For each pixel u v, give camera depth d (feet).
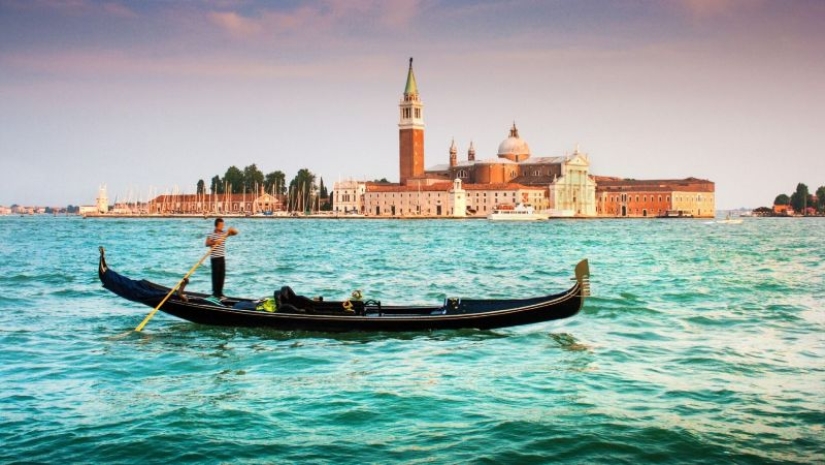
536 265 205.05
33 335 89.51
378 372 72.49
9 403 61.93
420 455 51.49
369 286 148.56
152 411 60.08
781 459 50.72
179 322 97.55
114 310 108.06
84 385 67.62
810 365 74.49
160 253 251.80
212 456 51.26
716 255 243.60
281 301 91.30
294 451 52.16
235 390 66.18
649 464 50.37
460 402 62.59
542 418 58.44
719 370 72.59
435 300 128.67
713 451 52.03
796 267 190.80
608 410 60.34
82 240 348.18
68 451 51.98
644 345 84.33
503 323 90.74
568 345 84.23
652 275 166.71
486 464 50.11
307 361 76.84
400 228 572.10
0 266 187.11
